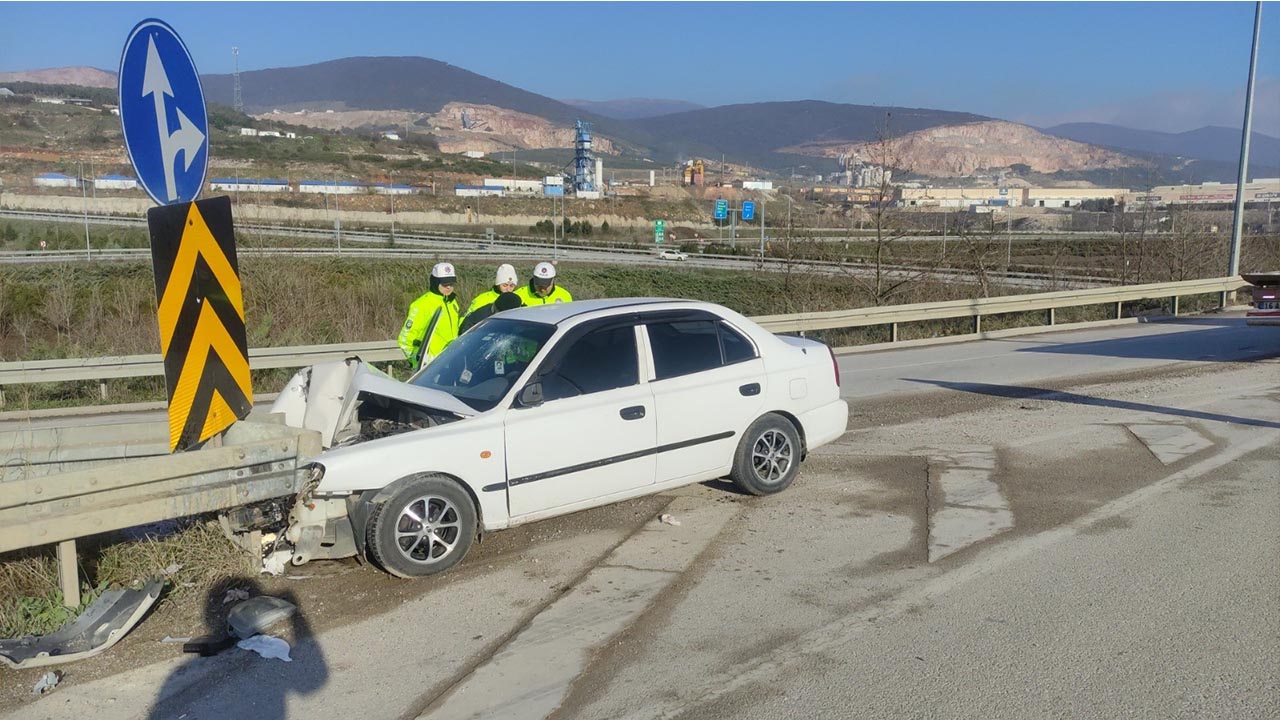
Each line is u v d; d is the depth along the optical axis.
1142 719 3.79
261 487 5.18
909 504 6.90
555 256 53.72
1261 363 13.85
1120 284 29.42
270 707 4.05
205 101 5.24
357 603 5.20
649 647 4.57
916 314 19.41
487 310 8.23
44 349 16.09
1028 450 8.55
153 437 5.99
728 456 6.89
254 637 4.71
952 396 11.79
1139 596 5.08
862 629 4.73
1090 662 4.30
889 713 3.88
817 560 5.75
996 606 4.98
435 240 64.25
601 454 6.21
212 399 5.39
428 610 5.09
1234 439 8.77
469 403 5.96
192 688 4.23
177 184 5.02
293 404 6.73
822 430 7.44
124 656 4.55
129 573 5.30
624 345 6.52
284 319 19.16
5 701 4.12
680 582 5.43
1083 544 5.95
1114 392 11.59
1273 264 30.50
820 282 26.03
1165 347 16.30
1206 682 4.09
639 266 47.38
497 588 5.39
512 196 114.06
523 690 4.16
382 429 6.03
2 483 4.35
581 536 6.30
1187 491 7.10
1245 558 5.63
